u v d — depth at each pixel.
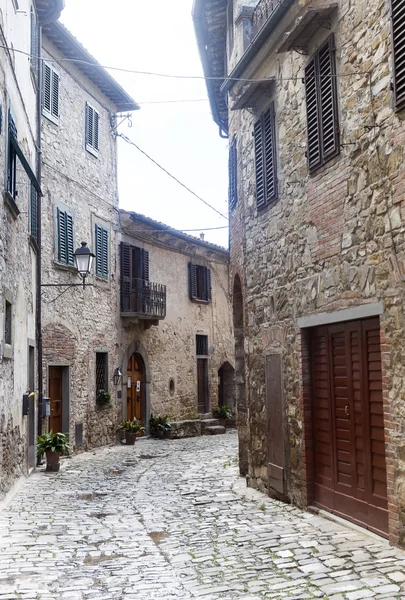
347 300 6.88
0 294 8.41
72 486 10.88
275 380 9.02
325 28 7.35
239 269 11.21
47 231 14.80
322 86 7.43
